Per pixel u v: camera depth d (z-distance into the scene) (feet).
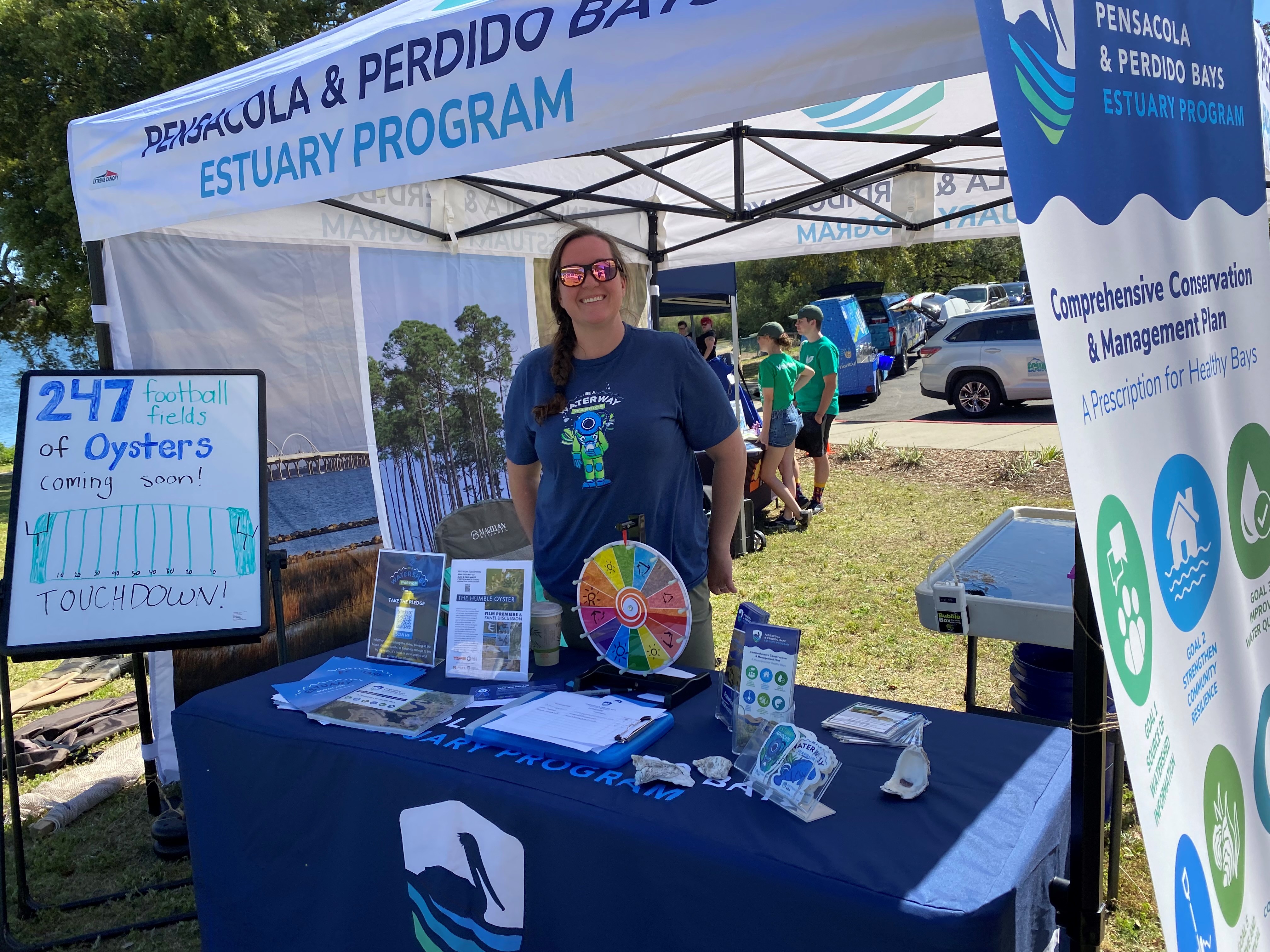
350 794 6.10
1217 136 5.19
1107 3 4.22
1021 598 8.36
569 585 7.86
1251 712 4.99
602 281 7.04
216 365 11.69
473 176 13.80
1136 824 9.92
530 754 5.78
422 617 7.82
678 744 5.86
